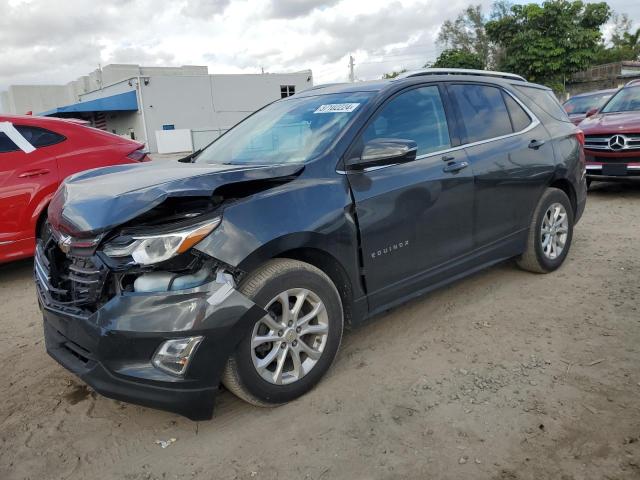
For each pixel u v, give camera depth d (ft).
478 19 173.68
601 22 95.96
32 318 15.29
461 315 13.52
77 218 9.01
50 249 9.99
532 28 97.55
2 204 17.63
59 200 10.43
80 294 8.95
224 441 9.05
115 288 8.57
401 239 11.44
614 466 7.84
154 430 9.52
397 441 8.73
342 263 10.36
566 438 8.54
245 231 8.93
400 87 12.34
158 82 126.31
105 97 132.98
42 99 211.20
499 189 13.79
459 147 13.03
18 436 9.51
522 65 99.71
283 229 9.31
